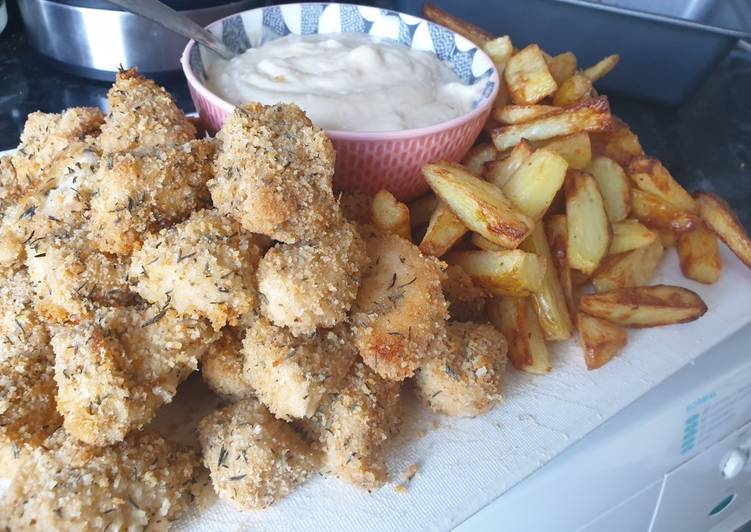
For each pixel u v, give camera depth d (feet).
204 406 0.71
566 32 1.39
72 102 1.17
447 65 1.02
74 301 0.65
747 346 0.87
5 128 1.09
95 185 0.69
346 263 0.66
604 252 0.84
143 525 0.59
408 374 0.67
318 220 0.66
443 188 0.77
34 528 0.55
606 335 0.80
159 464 0.62
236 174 0.65
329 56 0.94
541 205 0.81
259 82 0.88
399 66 0.93
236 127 0.67
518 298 0.79
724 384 0.83
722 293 0.91
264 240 0.68
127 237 0.65
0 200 0.78
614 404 0.75
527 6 1.37
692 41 1.32
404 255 0.72
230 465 0.62
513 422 0.73
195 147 0.69
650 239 0.88
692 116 1.44
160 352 0.63
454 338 0.72
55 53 1.19
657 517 0.89
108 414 0.59
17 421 0.61
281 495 0.64
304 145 0.68
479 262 0.78
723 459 0.91
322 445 0.66
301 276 0.63
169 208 0.67
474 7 1.41
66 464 0.58
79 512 0.56
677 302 0.83
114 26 1.12
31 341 0.66
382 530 0.62
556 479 0.71
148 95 0.74
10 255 0.69
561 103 0.99
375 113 0.86
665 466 0.83
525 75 0.95
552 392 0.76
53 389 0.64
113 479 0.59
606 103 0.88
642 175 0.94
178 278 0.62
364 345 0.66
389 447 0.69
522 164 0.84
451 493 0.66
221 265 0.62
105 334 0.61
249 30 1.01
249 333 0.66
